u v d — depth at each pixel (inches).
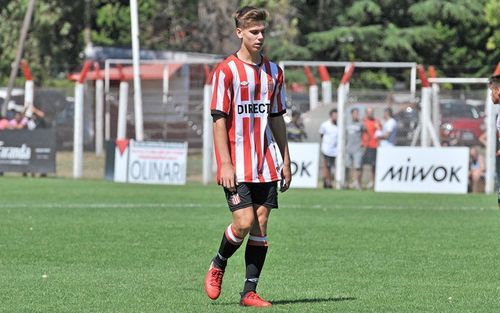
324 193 2834.6
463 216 2148.1
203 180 3174.2
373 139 2970.0
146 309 1003.9
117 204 2405.3
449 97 3663.9
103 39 6299.2
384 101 3698.3
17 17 5664.4
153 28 6127.0
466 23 5851.4
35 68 5718.5
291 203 2496.3
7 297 1077.8
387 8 5910.4
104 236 1704.0
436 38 5871.1
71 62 6077.8
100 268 1318.9
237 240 992.2
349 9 5757.9
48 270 1298.0
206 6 5585.6
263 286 1168.8
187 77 4726.9
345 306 1020.5
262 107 984.3
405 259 1423.5
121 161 3206.2
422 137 2967.5
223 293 1116.5
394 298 1077.8
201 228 1847.9
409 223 1979.6
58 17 5659.5
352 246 1582.2
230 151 982.4
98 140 3993.6
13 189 2876.5
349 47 5757.9
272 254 1478.8
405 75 5846.5
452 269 1321.4
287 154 1013.8
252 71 978.7
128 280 1210.0
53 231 1781.5
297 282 1202.0
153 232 1771.7
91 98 4146.2
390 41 5649.6
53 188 2920.8
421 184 2866.6
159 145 3129.9
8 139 3390.7
